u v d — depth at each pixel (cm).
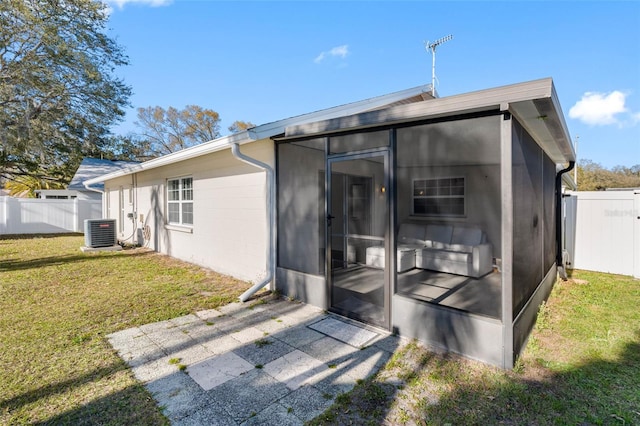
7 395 241
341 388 252
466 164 635
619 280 588
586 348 314
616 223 650
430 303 329
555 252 594
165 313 420
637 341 329
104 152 2162
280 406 230
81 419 215
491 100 253
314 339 343
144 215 977
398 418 217
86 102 1562
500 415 218
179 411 224
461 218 643
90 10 1353
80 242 1112
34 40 1273
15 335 348
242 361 296
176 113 3150
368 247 445
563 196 707
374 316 386
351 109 551
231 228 615
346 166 438
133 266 712
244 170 577
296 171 485
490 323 284
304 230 476
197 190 718
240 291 521
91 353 309
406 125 344
